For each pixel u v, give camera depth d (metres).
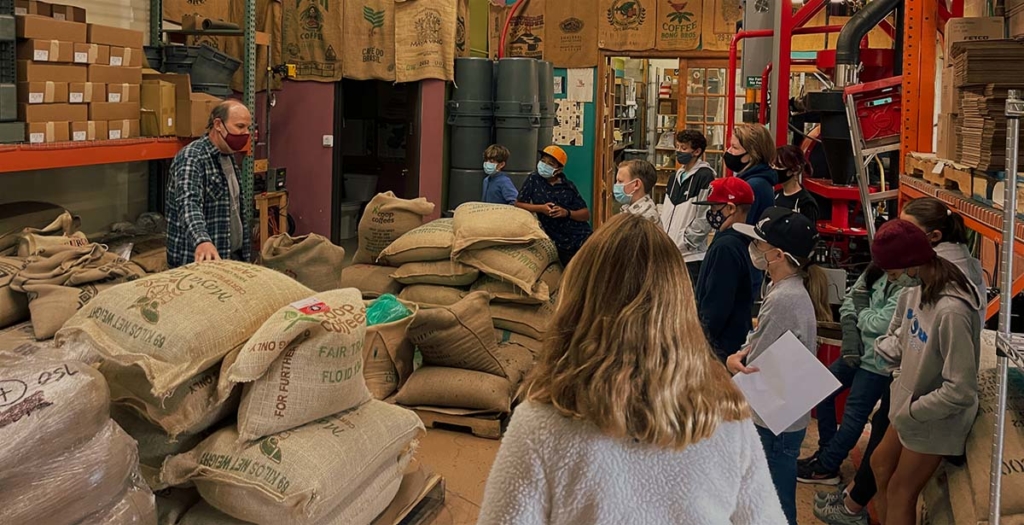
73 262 3.27
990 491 1.81
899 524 2.56
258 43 5.49
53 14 4.05
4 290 3.15
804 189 4.32
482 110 6.80
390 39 6.46
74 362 2.12
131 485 2.18
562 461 1.21
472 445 3.78
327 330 2.47
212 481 2.38
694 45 8.03
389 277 4.56
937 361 2.33
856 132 3.96
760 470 1.29
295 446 2.42
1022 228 1.89
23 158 3.60
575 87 8.34
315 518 2.39
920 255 2.32
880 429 2.98
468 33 7.14
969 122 2.31
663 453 1.21
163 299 2.46
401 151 8.22
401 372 4.03
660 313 1.24
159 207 5.71
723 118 9.77
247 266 2.77
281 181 6.05
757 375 2.40
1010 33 2.74
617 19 8.14
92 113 4.07
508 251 4.31
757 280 2.95
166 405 2.37
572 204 5.25
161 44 5.13
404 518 2.95
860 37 4.39
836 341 3.69
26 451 1.88
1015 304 2.79
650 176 4.21
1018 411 2.32
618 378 1.20
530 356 4.20
